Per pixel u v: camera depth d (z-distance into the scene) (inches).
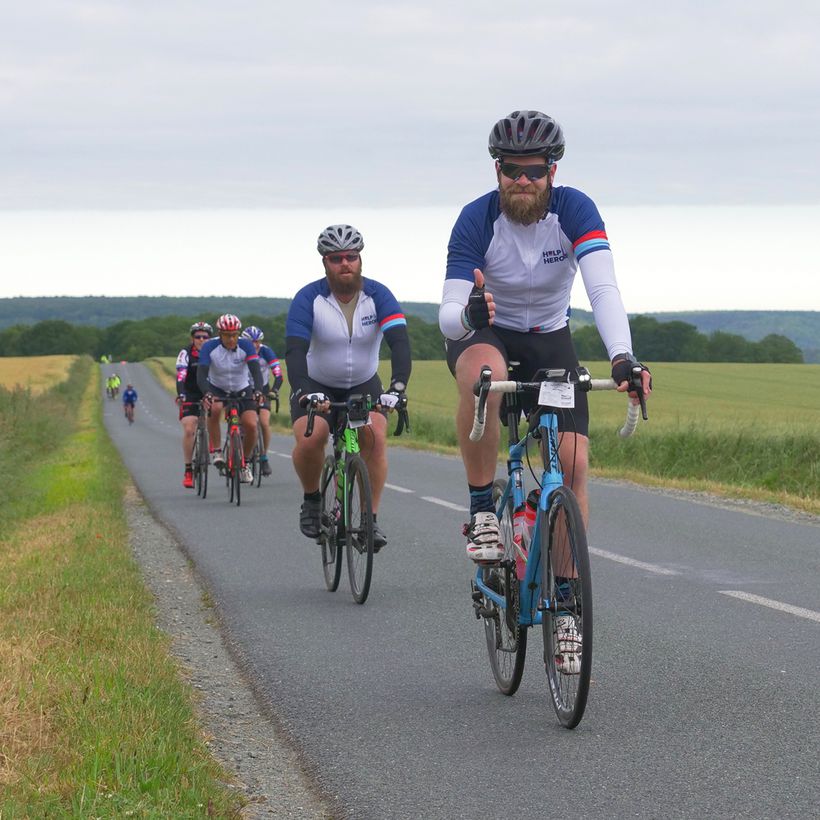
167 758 206.4
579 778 209.6
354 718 256.4
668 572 440.1
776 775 207.0
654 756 220.4
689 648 312.3
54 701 240.4
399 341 404.8
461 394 255.9
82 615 326.0
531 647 321.1
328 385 417.7
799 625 339.9
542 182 246.7
